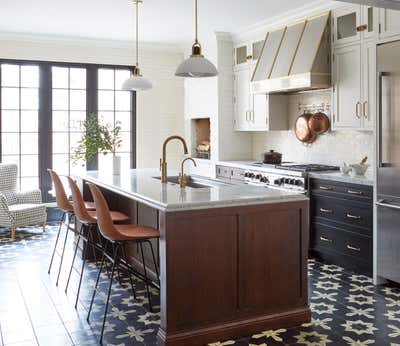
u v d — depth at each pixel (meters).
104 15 6.22
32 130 7.65
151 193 3.73
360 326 3.59
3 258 5.54
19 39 7.38
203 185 4.93
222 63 7.36
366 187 4.74
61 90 7.76
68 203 4.87
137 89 5.69
